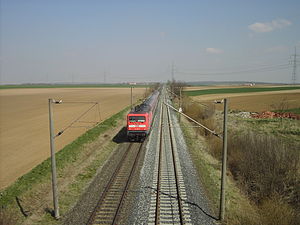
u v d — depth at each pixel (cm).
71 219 1252
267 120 4006
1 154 2431
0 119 4438
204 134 3088
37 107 6212
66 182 1706
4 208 1310
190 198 1465
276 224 1188
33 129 3569
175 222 1220
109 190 1557
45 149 2577
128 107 5897
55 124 3922
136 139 2884
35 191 1574
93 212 1286
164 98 7762
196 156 2283
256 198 1518
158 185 1619
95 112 5259
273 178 1495
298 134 3052
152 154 2302
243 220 1223
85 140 2747
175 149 2478
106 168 1950
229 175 1878
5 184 1736
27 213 1330
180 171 1888
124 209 1336
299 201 1390
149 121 2947
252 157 1741
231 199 1495
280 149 1639
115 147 2575
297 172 1519
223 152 1189
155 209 1338
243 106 6041
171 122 3997
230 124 3681
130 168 1944
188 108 4494
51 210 1346
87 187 1614
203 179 1756
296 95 8606
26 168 2047
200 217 1270
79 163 2111
